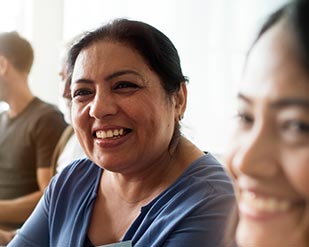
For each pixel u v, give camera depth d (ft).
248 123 1.44
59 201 3.59
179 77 3.30
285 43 1.32
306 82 1.28
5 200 6.48
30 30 8.31
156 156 3.20
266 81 1.36
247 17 6.86
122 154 3.14
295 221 1.34
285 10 1.35
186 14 7.73
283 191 1.34
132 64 3.04
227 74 7.32
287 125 1.31
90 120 3.17
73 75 3.22
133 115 3.07
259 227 1.40
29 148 6.45
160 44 3.15
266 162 1.36
